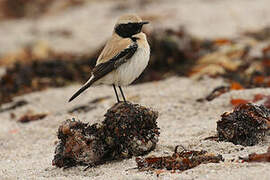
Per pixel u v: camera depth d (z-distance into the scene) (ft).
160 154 43.65
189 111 58.23
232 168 36.55
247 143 43.21
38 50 105.60
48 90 78.18
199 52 83.51
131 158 43.47
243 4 124.67
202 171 36.63
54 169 43.45
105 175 39.60
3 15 147.13
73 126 43.50
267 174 34.04
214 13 118.42
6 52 112.27
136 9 130.11
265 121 43.47
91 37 116.47
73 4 147.02
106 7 139.64
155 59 79.82
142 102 63.10
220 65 75.00
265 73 73.46
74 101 69.62
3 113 69.67
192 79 71.92
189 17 116.57
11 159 49.32
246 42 89.66
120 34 46.09
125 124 43.32
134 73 45.37
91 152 42.80
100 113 61.72
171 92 66.13
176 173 37.50
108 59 44.96
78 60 89.04
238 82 69.10
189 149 43.96
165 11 123.75
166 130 52.03
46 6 147.23
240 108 44.93
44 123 61.82
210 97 61.41
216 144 43.60
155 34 82.53
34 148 52.70
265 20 108.37
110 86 74.33
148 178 36.91
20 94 77.61
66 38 118.11
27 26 134.00
